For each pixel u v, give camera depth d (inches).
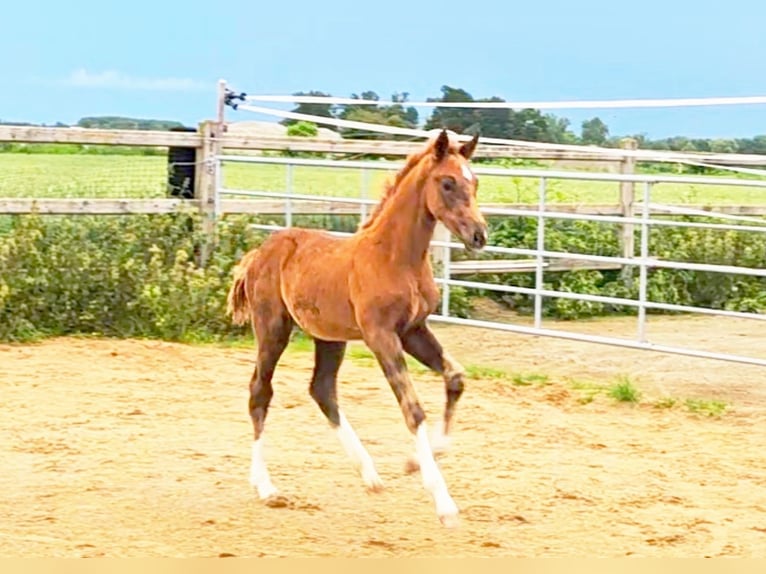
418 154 262.4
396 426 361.4
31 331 482.0
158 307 496.4
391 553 238.4
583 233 617.9
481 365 462.6
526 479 301.9
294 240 285.7
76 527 250.8
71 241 505.4
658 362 474.0
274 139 568.7
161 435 342.3
